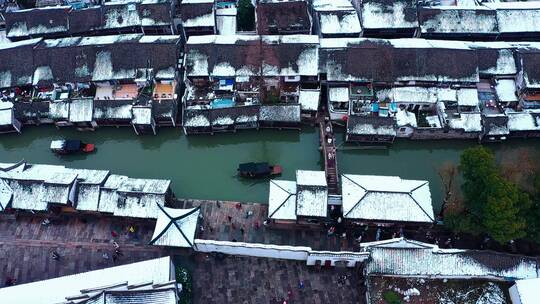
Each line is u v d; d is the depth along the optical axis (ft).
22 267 215.51
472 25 288.51
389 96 267.80
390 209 211.61
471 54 267.59
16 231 227.61
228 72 271.49
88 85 279.69
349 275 209.15
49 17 301.84
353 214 211.82
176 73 278.46
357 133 255.29
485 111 265.95
